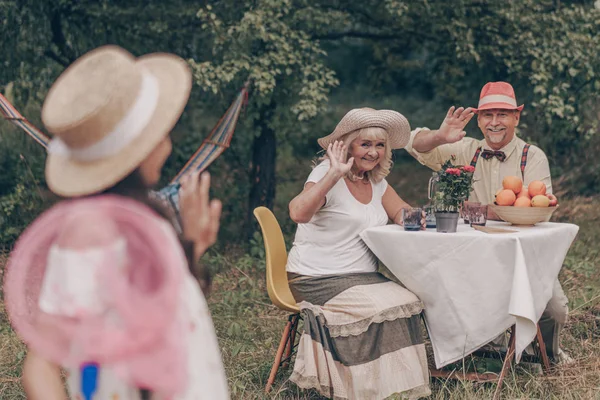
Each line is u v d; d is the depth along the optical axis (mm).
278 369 4238
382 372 3664
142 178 1804
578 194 8992
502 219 4039
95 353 1607
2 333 4863
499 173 4441
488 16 7238
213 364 1808
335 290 3826
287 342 4398
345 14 7406
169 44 7082
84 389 1725
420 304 3807
